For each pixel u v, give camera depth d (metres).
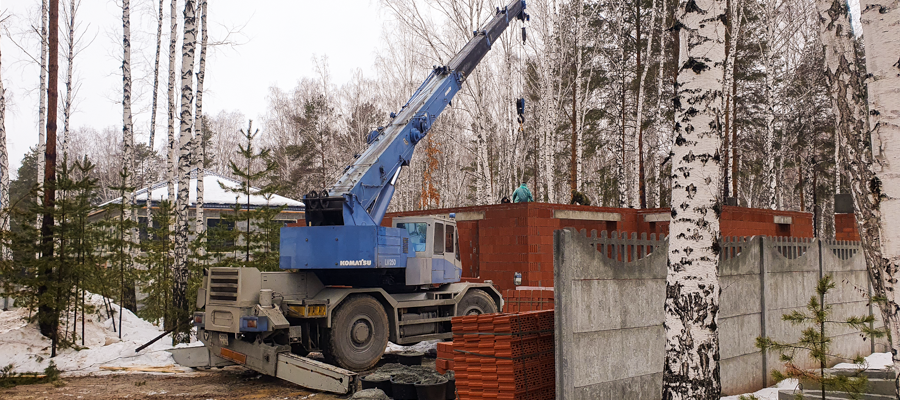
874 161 4.21
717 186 5.99
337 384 9.09
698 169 5.96
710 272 5.89
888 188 4.12
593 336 6.59
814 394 7.42
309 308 10.35
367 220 11.20
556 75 24.47
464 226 17.95
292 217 31.31
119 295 15.38
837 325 10.20
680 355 5.91
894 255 4.11
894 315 4.14
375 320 11.43
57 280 11.96
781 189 31.58
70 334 13.09
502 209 16.52
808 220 21.03
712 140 5.97
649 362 7.28
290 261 10.98
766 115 28.00
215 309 10.59
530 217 15.80
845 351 10.30
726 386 7.93
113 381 10.41
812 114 29.52
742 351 8.33
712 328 5.86
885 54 4.13
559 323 6.30
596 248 6.73
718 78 6.01
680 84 6.14
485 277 16.80
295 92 51.75
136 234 22.61
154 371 11.30
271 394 9.55
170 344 13.50
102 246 14.24
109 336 13.70
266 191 15.66
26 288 12.20
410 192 40.75
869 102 4.24
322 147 38.19
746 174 33.72
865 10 4.26
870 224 4.54
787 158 31.47
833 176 31.95
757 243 8.88
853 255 10.95
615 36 28.20
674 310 6.01
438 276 12.86
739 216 18.38
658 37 26.72
